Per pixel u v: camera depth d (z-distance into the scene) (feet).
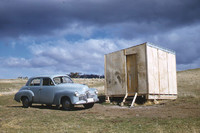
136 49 40.98
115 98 46.47
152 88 39.32
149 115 24.47
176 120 20.03
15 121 20.72
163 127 17.08
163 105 34.78
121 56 43.60
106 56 46.70
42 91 32.48
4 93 81.46
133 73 41.60
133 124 18.80
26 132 16.19
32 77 34.81
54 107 34.78
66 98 30.14
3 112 27.14
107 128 17.35
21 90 34.73
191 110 27.12
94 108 33.30
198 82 76.64
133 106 35.19
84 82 123.75
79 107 34.96
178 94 52.16
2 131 16.56
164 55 45.52
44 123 19.72
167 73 45.83
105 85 46.06
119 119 21.77
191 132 15.25
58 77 33.17
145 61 39.19
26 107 33.96
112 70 45.09
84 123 19.66
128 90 42.09
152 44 41.29
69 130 16.71
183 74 117.70
